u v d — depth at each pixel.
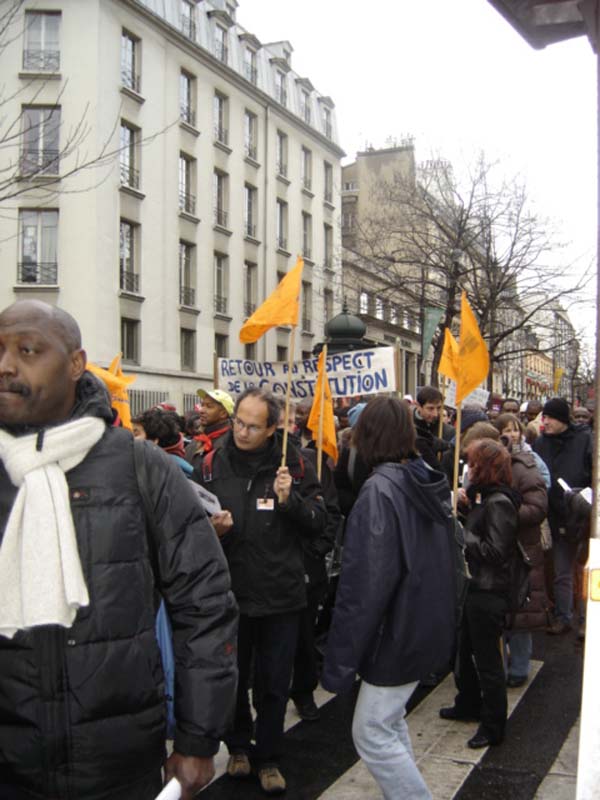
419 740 5.03
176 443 5.35
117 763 2.04
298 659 5.45
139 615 2.12
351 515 3.46
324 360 6.15
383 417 3.59
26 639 2.02
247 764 4.46
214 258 31.23
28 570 2.00
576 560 7.77
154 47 27.31
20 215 24.38
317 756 4.81
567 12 4.32
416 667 3.45
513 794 4.23
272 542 4.34
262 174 34.47
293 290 5.02
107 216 24.81
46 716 2.00
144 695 2.10
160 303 27.52
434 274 33.81
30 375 2.12
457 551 3.81
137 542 2.15
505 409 13.39
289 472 4.59
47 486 2.06
